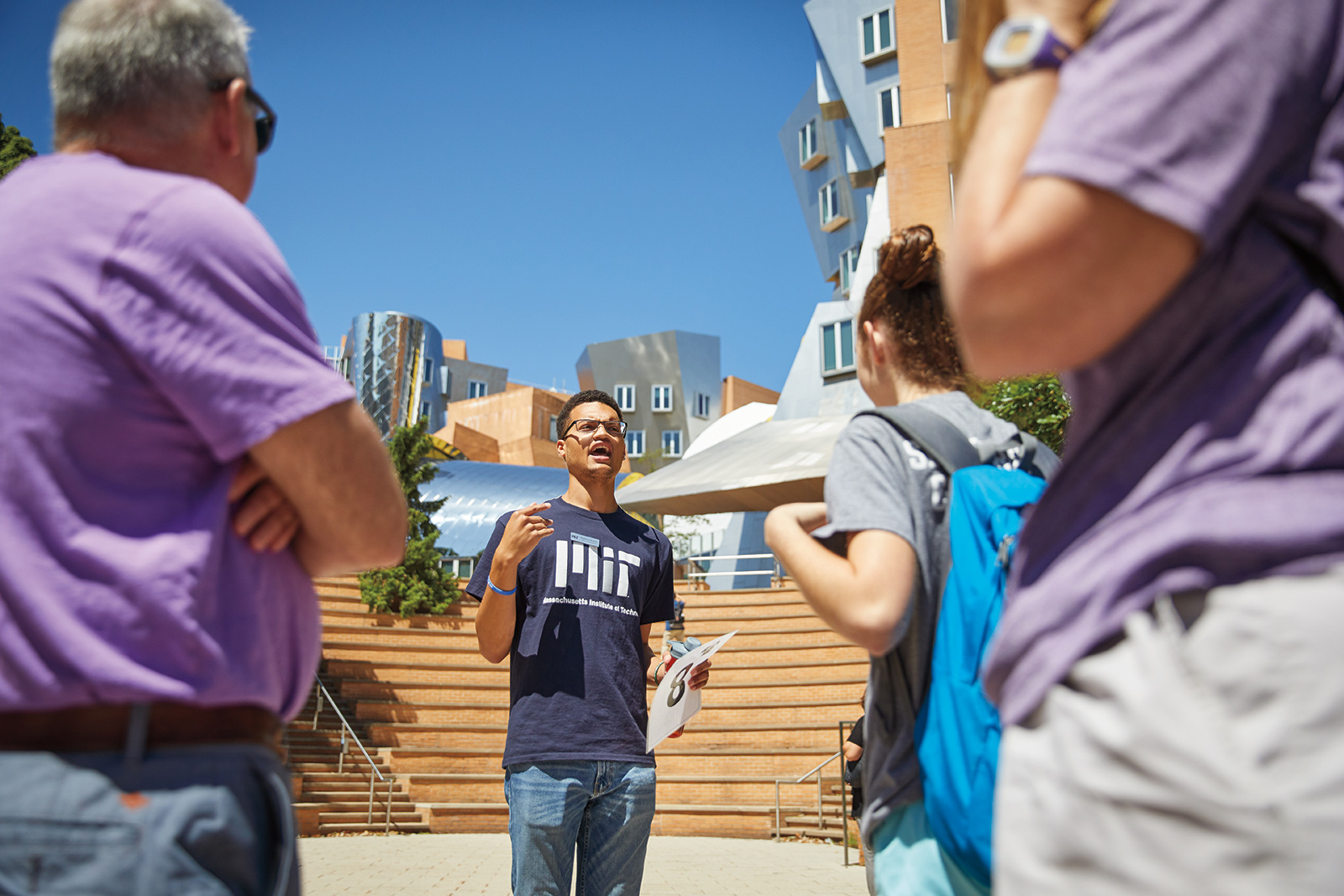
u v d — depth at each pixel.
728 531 36.84
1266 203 0.99
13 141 11.86
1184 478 0.99
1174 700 0.92
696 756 14.36
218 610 1.39
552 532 3.65
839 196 41.81
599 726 3.38
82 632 1.27
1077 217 0.95
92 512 1.32
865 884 8.84
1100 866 0.95
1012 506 1.58
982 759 1.47
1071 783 0.98
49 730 1.27
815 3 40.28
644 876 9.38
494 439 73.25
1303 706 0.86
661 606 3.90
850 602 1.54
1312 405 0.94
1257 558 0.92
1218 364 1.01
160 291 1.37
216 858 1.30
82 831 1.22
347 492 1.48
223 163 1.65
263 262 1.48
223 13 1.67
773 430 26.56
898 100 37.44
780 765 14.07
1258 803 0.85
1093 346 1.01
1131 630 0.97
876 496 1.63
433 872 9.43
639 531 3.93
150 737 1.29
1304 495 0.92
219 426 1.38
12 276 1.35
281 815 1.40
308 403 1.41
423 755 14.56
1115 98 0.95
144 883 1.23
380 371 93.25
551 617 3.50
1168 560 0.96
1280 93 0.94
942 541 1.63
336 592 20.48
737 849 11.76
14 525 1.28
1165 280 0.97
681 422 74.00
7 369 1.31
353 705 15.75
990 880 1.47
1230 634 0.91
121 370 1.36
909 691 1.65
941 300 1.95
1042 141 0.99
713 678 16.58
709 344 76.81
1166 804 0.90
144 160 1.56
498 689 16.72
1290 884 0.84
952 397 1.83
